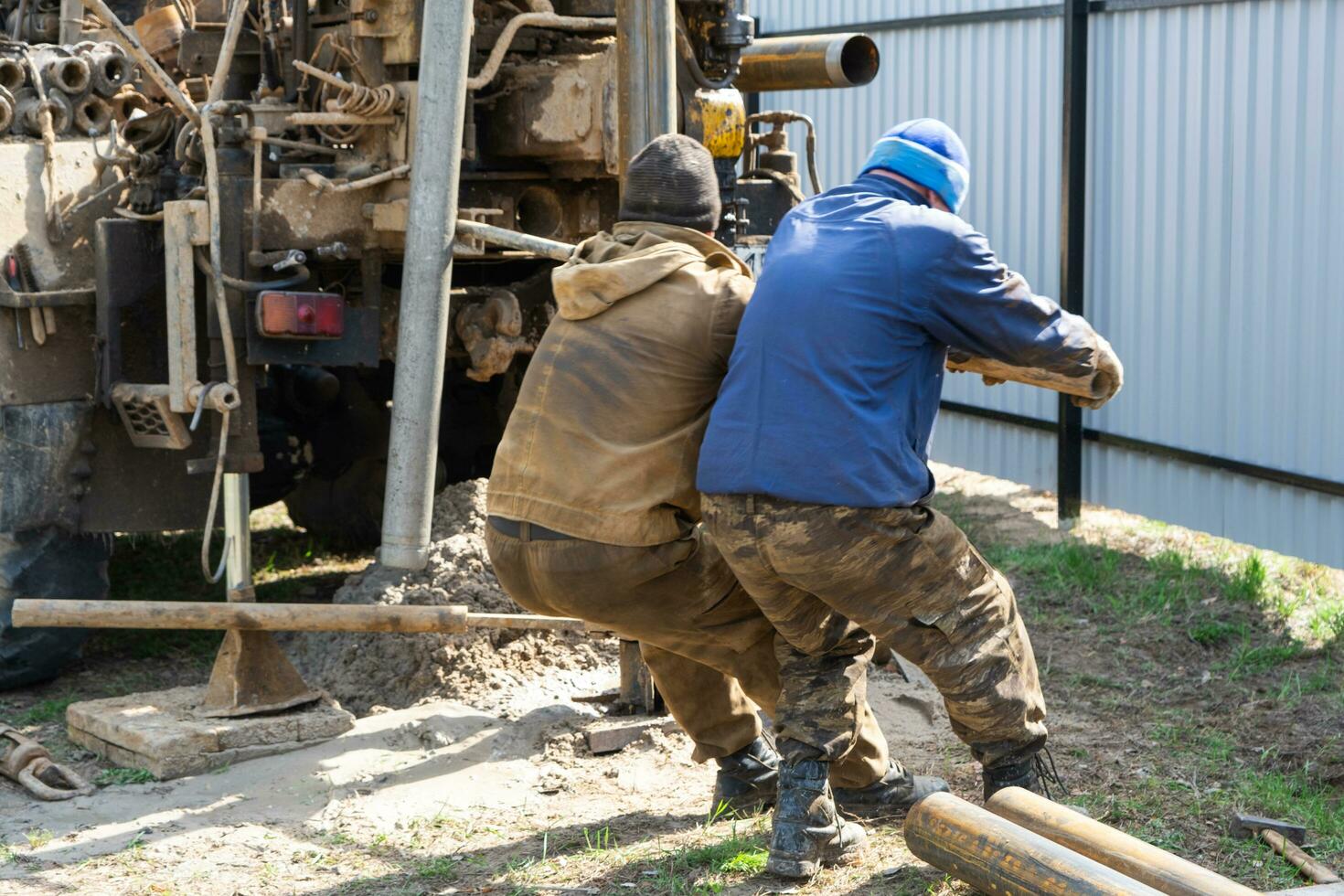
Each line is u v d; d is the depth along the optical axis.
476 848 5.06
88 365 6.78
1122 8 9.48
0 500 6.61
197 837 5.19
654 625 4.71
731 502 4.37
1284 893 4.03
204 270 6.35
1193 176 9.05
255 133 6.34
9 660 6.77
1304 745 6.11
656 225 4.80
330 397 8.73
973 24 11.00
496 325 7.36
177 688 6.39
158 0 8.37
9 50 6.60
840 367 4.29
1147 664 7.23
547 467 4.61
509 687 6.55
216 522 7.18
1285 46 8.31
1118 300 9.77
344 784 5.63
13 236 6.54
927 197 4.63
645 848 4.96
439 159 5.78
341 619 5.51
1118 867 4.14
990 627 4.56
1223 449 8.92
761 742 5.26
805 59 7.68
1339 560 8.16
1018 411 10.81
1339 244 8.02
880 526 4.31
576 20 6.82
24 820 5.36
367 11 6.60
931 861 4.41
